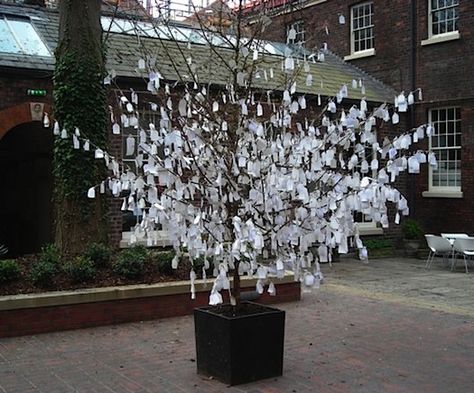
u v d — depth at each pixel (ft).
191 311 27.45
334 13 63.00
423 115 54.19
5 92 35.91
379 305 29.55
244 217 17.24
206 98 18.12
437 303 30.19
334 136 17.49
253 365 17.49
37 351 21.11
